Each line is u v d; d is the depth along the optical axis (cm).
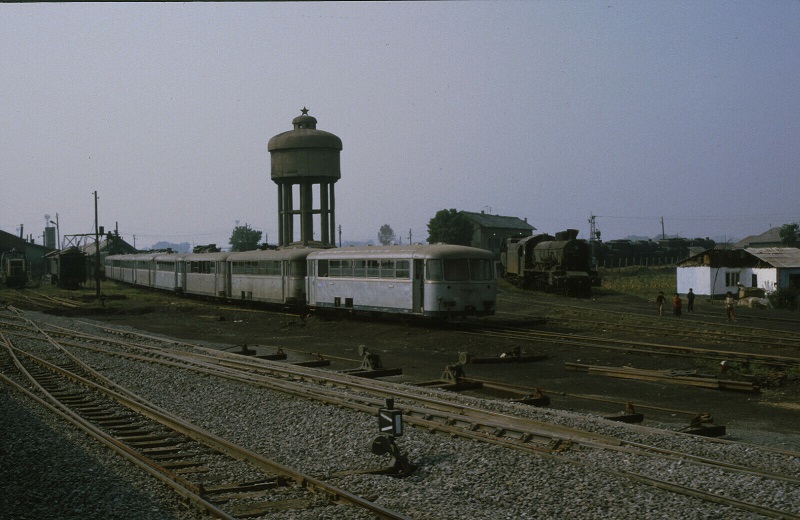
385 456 1019
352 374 1805
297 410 1329
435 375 1859
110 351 2295
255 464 983
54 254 7306
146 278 5988
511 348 2298
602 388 1661
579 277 4531
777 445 1112
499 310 3788
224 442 1066
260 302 4012
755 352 2142
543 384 1720
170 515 775
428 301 2725
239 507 792
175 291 5162
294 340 2773
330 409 1332
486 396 1563
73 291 6106
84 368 1925
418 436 1117
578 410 1405
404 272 2827
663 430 1133
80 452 1030
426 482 909
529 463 955
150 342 2647
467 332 2656
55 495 830
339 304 3216
